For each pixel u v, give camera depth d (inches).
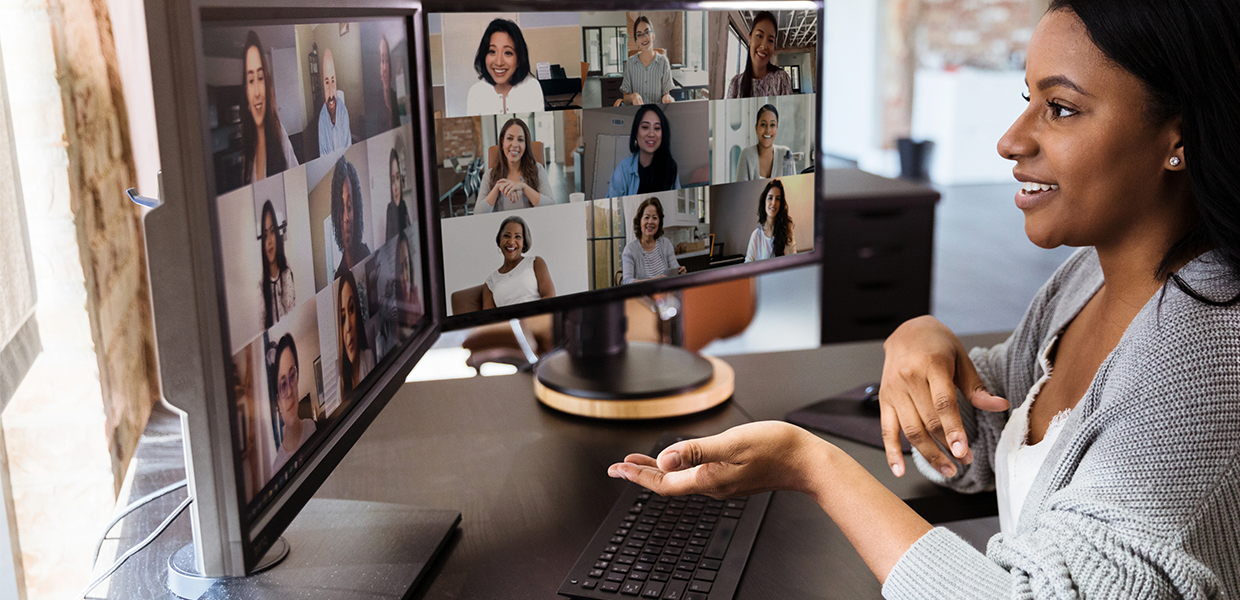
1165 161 27.6
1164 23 25.5
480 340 74.7
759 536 36.2
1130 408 26.2
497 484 41.3
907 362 39.3
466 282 42.9
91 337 43.9
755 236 53.2
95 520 45.1
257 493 26.5
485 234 43.1
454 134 41.0
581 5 43.8
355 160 33.2
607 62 45.1
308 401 29.8
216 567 25.8
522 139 43.4
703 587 32.1
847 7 328.2
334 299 31.6
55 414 44.0
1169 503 24.8
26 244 39.6
